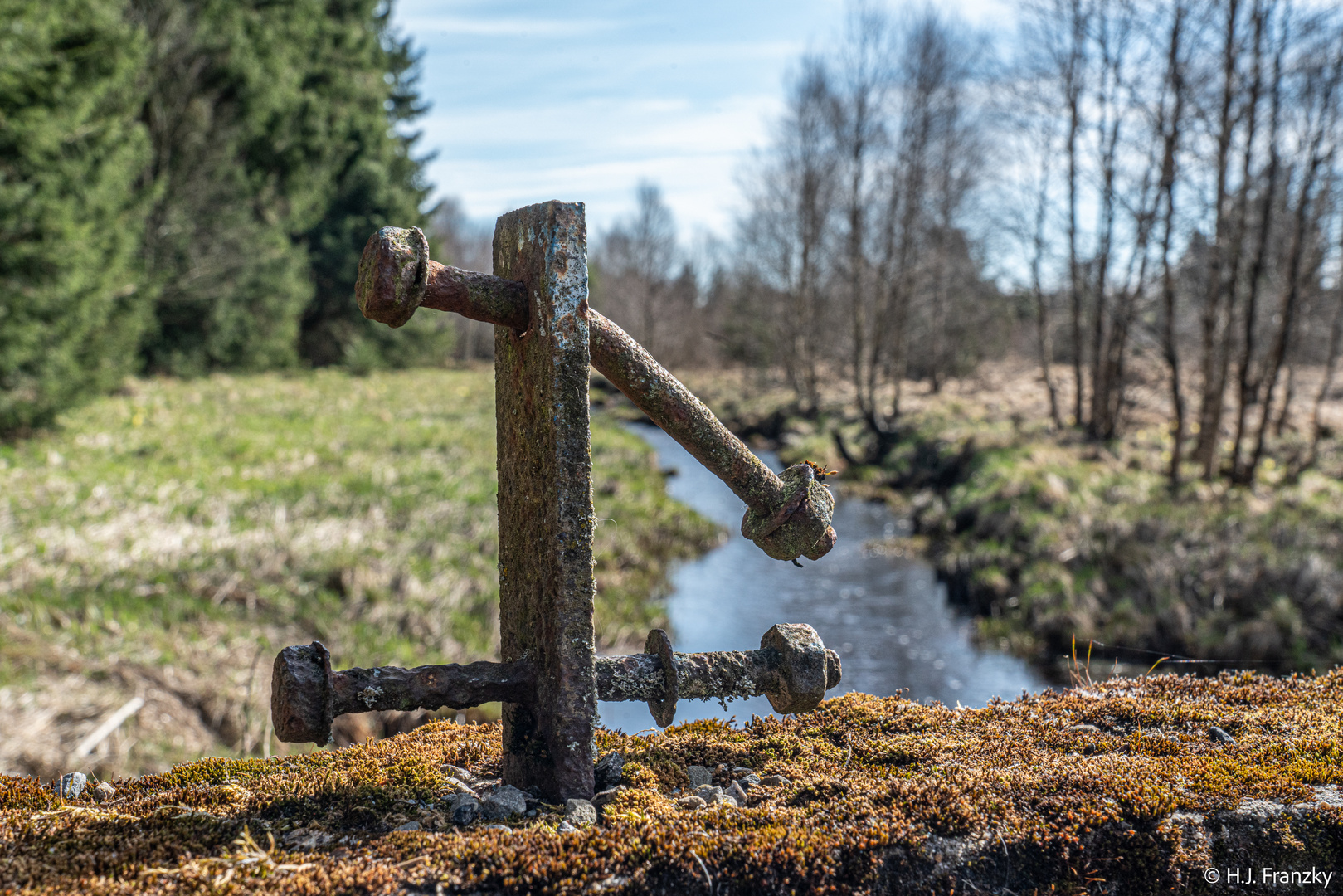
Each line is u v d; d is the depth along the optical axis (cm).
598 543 1262
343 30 3584
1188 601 902
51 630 619
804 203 3112
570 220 177
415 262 167
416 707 173
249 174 2939
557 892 147
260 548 848
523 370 187
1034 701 243
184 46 2411
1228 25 1398
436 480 1362
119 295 1898
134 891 137
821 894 154
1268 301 1934
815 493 205
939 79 2570
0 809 174
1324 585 858
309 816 173
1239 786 180
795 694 197
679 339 6025
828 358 4112
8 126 1228
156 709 550
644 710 661
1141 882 166
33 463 1191
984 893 161
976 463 1842
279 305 3212
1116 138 1853
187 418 1823
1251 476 1470
